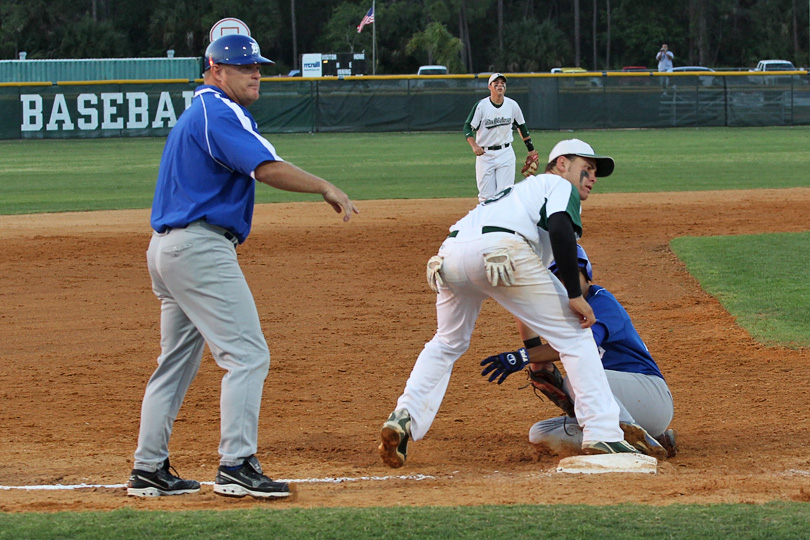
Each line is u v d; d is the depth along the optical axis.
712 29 185.25
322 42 184.62
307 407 15.53
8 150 70.69
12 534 8.29
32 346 19.45
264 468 12.21
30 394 16.20
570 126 83.12
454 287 11.80
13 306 22.92
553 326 11.67
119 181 50.28
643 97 83.44
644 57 186.75
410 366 18.03
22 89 79.31
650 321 20.86
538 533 8.27
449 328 12.32
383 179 49.66
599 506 9.13
